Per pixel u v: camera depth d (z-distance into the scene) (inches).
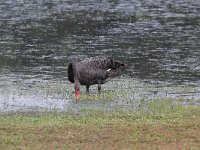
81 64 1596.9
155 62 2094.0
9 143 1141.1
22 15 3250.5
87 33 2704.2
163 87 1712.6
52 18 3154.5
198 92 1651.1
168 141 1156.5
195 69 1982.0
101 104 1507.1
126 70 1963.6
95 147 1113.4
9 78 1833.2
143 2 3799.2
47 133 1205.7
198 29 2802.7
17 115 1396.4
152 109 1445.6
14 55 2220.7
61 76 1867.6
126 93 1630.2
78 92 1569.9
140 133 1205.7
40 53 2258.9
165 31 2746.1
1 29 2817.4
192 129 1240.2
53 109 1456.7
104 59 1635.1
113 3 3759.8
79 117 1362.0
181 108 1446.9
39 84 1747.0
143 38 2564.0
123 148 1107.3
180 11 3400.6
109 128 1243.2
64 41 2507.4
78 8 3545.8
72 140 1160.2
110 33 2694.4
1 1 3823.8
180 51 2292.1
